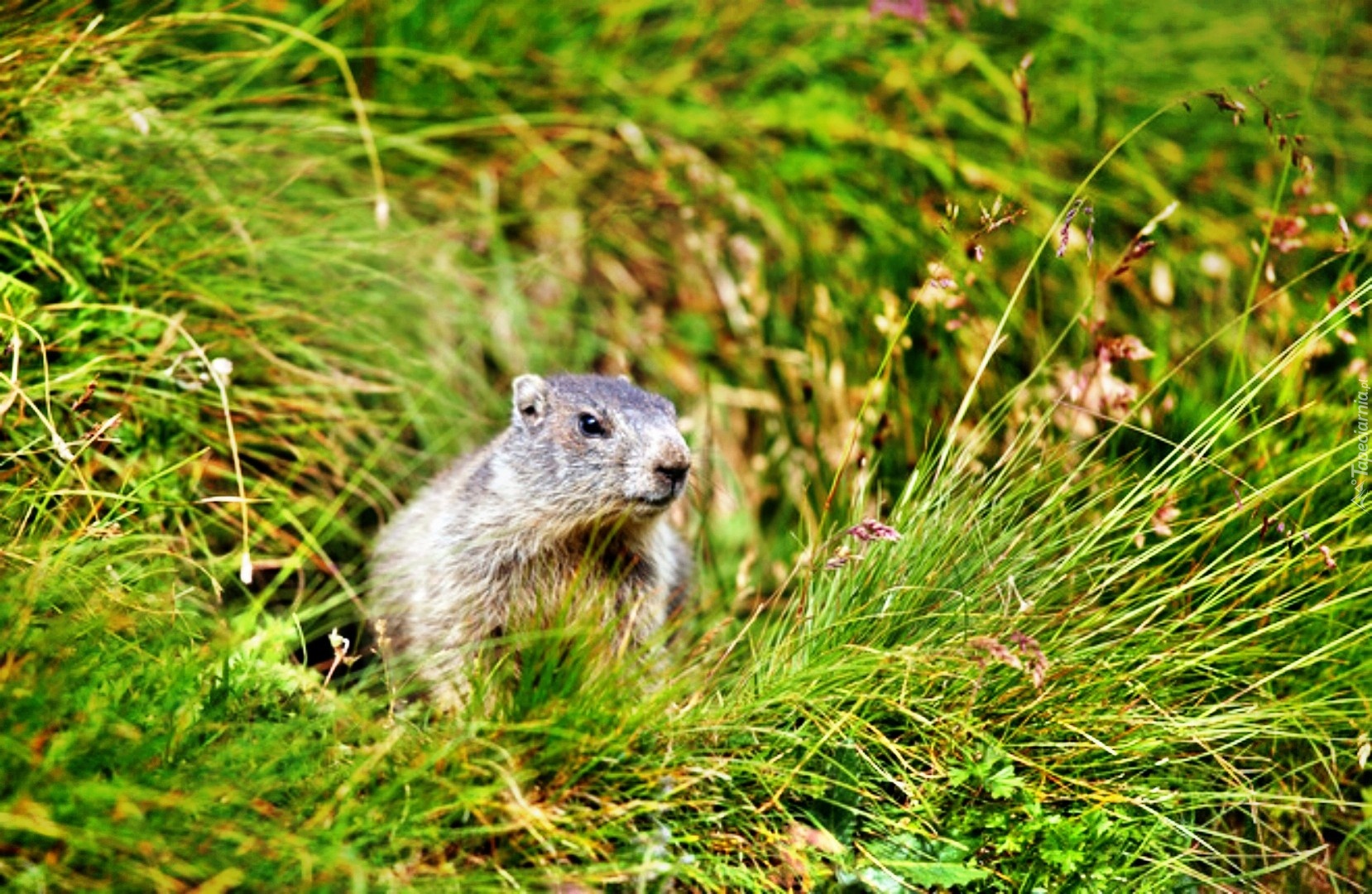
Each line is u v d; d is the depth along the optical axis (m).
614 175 14.17
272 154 12.45
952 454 10.02
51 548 7.94
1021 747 8.35
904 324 9.43
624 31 14.48
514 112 13.92
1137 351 9.79
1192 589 9.17
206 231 11.24
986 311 12.42
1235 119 9.70
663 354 13.56
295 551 10.55
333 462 11.15
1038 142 13.93
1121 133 14.10
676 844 7.75
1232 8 15.64
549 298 13.64
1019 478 9.66
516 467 9.84
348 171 12.57
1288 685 9.12
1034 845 7.93
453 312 12.91
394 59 13.35
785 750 8.26
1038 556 9.02
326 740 7.57
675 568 10.65
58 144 10.20
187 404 10.18
